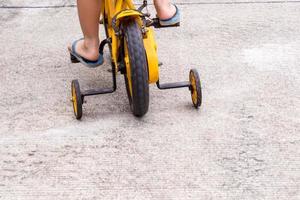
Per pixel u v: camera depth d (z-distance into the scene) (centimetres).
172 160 215
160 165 213
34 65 267
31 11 307
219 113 236
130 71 219
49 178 211
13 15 304
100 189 206
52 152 221
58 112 239
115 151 220
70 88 253
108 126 231
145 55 219
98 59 236
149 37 223
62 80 258
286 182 207
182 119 233
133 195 203
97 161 216
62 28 293
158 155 217
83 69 265
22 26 295
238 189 204
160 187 206
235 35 283
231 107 238
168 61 266
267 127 229
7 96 248
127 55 221
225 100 242
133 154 218
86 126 232
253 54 269
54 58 272
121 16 216
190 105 240
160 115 235
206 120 232
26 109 241
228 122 231
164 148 220
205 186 206
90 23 227
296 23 291
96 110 240
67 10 307
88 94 232
